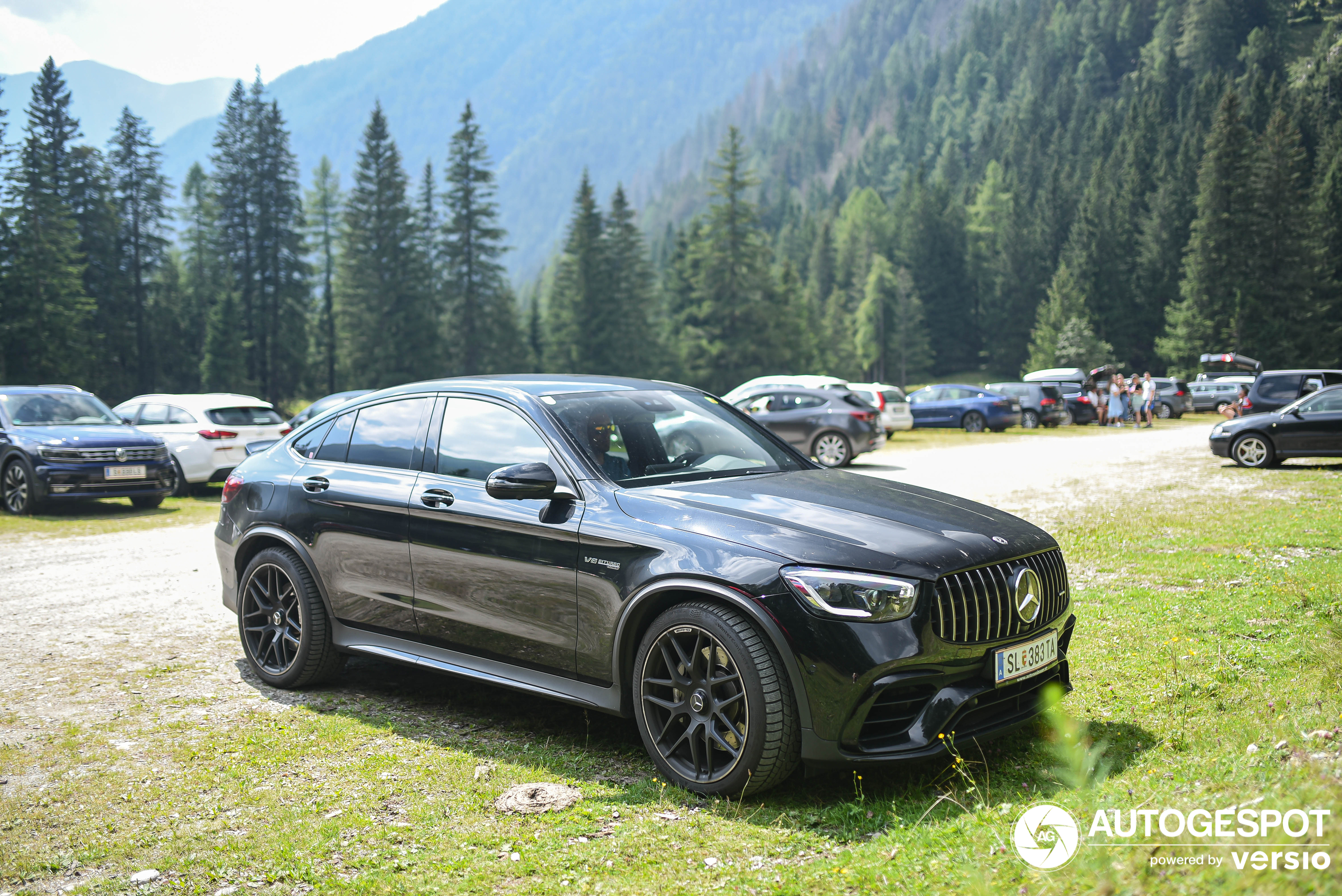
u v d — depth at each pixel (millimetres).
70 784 3930
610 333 88500
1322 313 85125
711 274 89000
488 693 5156
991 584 3646
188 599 7766
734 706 3598
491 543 4340
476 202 83062
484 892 2951
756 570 3527
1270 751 3279
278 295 78625
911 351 130375
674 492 4121
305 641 5102
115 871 3189
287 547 5297
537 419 4516
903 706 3471
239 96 79125
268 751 4266
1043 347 110250
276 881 3090
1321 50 184625
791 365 95938
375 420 5234
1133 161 129375
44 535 11844
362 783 3887
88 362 65625
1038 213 135375
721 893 2852
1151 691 4637
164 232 78688
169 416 16578
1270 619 5879
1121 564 7895
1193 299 87438
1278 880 2188
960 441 26453
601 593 3941
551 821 3471
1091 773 3584
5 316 60250
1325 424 15703
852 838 3221
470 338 81875
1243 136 85875
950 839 3020
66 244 63281
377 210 78188
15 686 5367
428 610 4625
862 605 3398
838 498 4145
